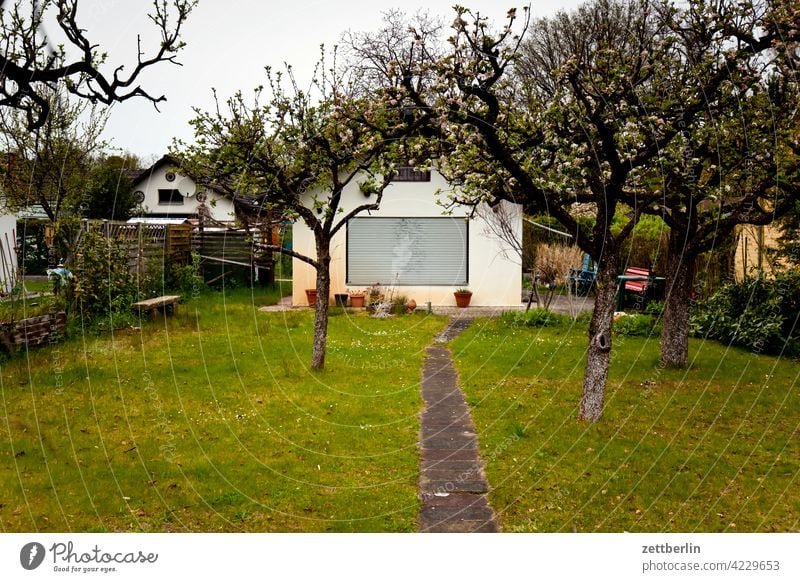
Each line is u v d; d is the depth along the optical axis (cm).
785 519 578
